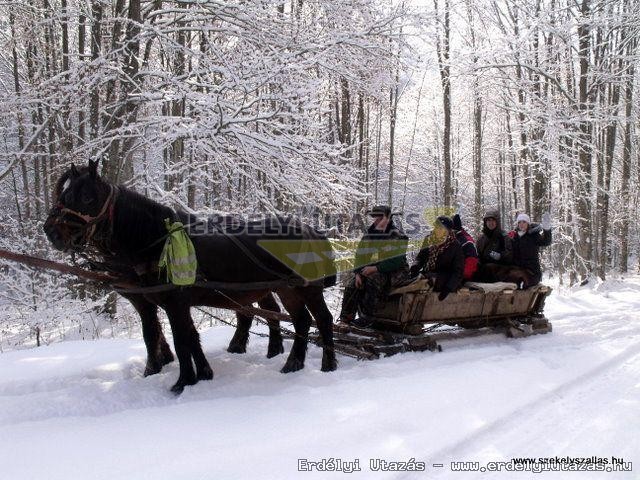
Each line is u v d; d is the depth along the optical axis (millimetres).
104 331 10055
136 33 9914
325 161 9641
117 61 9781
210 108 9062
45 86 9766
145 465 3600
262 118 9016
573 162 16781
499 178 28844
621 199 21797
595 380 5832
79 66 9266
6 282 9906
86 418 4539
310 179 9836
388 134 26438
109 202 4992
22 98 9656
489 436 4289
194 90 9922
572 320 9344
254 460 3670
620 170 24828
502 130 22875
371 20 10039
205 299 5723
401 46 10203
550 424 4555
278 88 9445
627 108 20609
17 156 9734
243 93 9586
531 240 7949
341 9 9758
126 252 5176
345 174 9961
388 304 6719
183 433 4184
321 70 10055
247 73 8938
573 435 4336
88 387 5195
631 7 16375
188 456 3730
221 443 3973
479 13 17188
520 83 16781
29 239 10445
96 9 11539
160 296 5312
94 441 4012
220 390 5277
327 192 9750
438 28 10828
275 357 6668
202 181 10352
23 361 6180
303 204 10312
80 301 9500
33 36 11812
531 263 7906
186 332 5336
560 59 17203
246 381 5562
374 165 26531
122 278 5348
